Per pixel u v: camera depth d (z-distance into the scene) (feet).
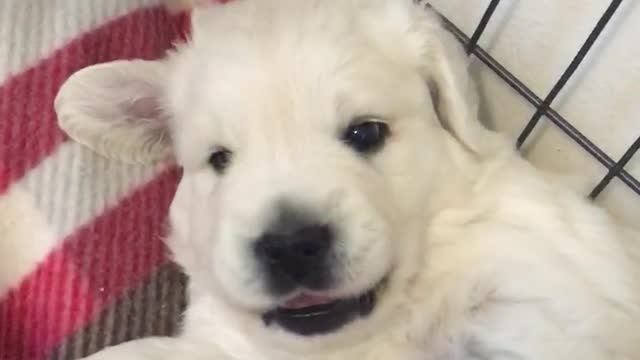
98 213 1.22
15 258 1.20
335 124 0.95
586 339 1.01
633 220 1.15
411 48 1.04
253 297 0.91
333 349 1.04
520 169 1.08
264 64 0.95
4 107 1.22
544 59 1.13
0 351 1.19
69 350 1.19
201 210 1.03
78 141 1.21
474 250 1.05
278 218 0.89
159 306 1.25
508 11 1.15
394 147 0.98
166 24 1.36
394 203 0.97
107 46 1.29
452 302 1.05
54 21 1.27
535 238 1.05
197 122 0.99
